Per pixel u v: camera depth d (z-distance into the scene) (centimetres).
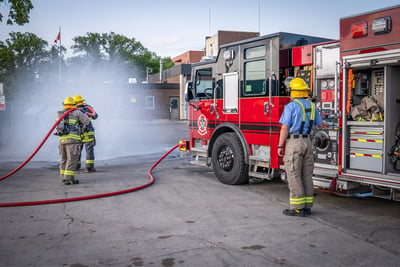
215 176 829
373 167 511
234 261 368
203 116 824
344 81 530
